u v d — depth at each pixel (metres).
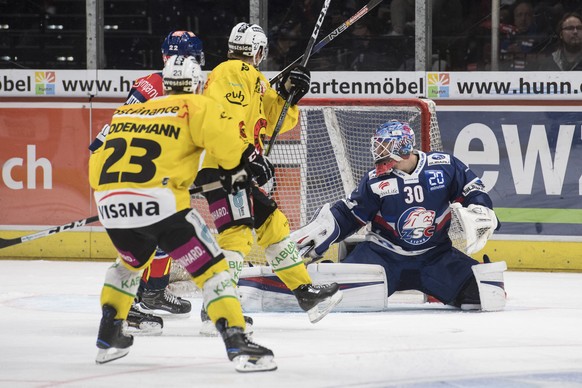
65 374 9.24
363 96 20.34
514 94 19.86
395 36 21.05
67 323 12.90
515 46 20.69
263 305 14.03
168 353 10.50
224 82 11.91
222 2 21.72
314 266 14.03
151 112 9.53
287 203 18.20
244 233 11.78
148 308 13.62
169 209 9.25
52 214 21.33
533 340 11.26
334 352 10.42
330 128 17.75
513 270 20.06
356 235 15.84
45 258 21.44
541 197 19.88
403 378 8.92
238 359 9.27
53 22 22.14
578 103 19.70
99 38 21.27
